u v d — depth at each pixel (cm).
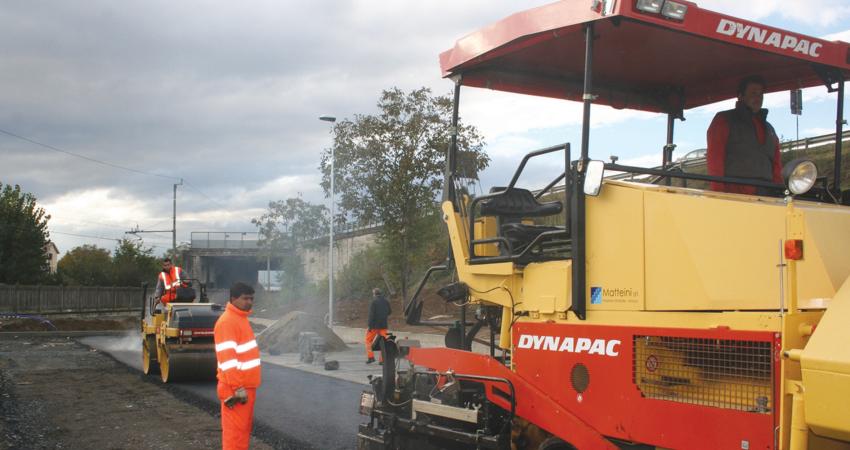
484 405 533
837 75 531
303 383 1335
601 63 574
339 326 2584
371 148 2108
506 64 587
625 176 561
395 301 2800
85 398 1172
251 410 643
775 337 363
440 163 2048
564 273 487
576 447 461
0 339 2658
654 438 419
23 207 4656
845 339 315
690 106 654
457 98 598
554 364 488
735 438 377
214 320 1391
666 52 540
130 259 6216
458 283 580
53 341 2581
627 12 420
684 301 415
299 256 4269
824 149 699
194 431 895
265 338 2038
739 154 537
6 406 1077
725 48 522
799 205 410
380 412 620
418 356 610
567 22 464
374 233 2470
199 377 1380
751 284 384
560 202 515
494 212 558
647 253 438
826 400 316
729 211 399
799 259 359
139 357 1953
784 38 475
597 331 460
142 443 827
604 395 451
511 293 539
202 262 6531
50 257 4959
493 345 602
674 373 414
